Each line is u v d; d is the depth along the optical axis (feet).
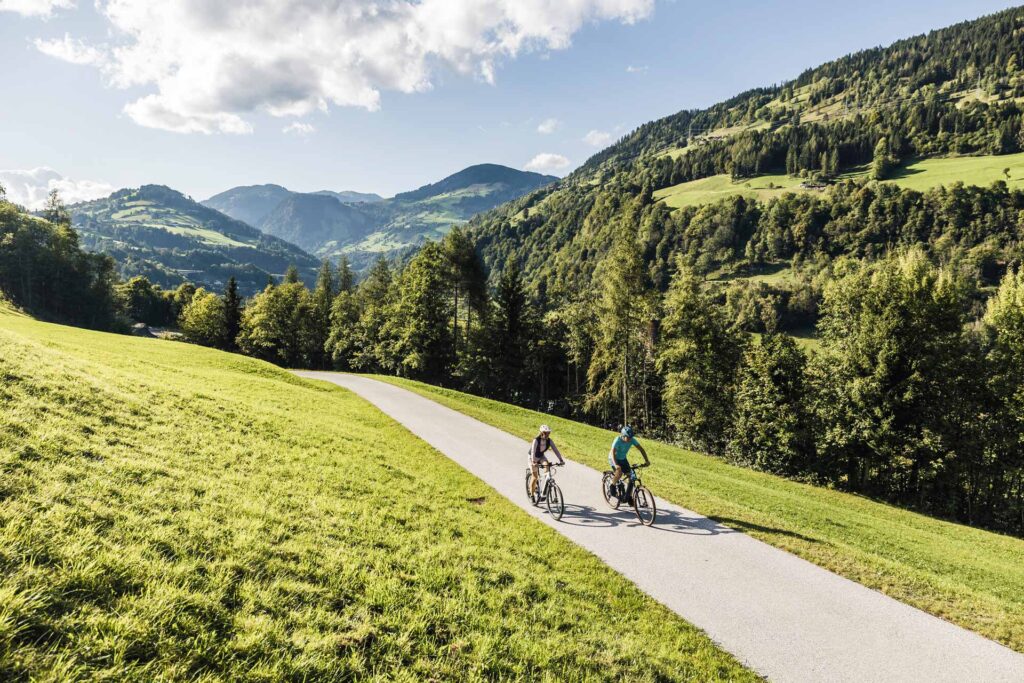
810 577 32.89
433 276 204.54
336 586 21.62
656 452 98.43
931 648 25.35
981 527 109.19
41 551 16.51
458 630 20.71
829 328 125.08
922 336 106.11
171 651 14.30
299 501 33.12
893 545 53.67
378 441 68.95
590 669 20.15
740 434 126.72
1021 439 102.22
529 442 78.69
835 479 110.73
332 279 385.09
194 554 20.61
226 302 323.16
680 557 35.37
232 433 48.49
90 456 28.35
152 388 54.29
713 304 155.12
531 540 36.37
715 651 24.25
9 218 307.37
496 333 213.25
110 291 348.79
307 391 116.16
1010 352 105.40
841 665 23.73
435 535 33.22
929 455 103.04
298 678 15.10
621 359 170.30
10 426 27.76
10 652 12.22
